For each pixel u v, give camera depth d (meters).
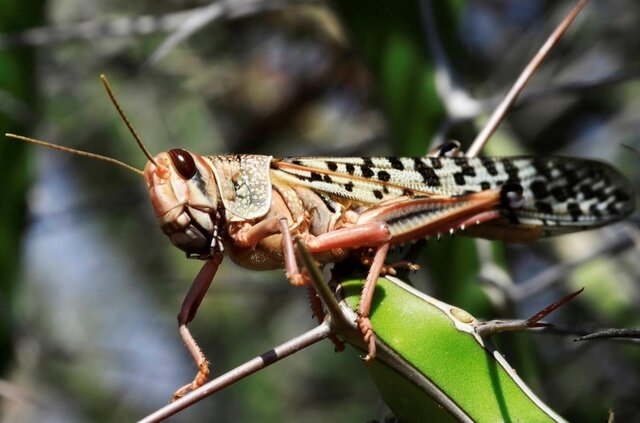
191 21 0.37
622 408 0.40
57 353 0.39
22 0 0.36
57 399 0.48
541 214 0.33
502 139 0.40
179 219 0.32
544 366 0.38
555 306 0.29
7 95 0.36
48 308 0.52
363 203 0.32
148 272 0.52
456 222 0.32
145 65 0.37
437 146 0.33
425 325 0.29
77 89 0.47
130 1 0.46
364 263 0.31
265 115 0.48
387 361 0.29
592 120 0.44
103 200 0.40
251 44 0.48
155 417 0.28
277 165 0.32
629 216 0.34
